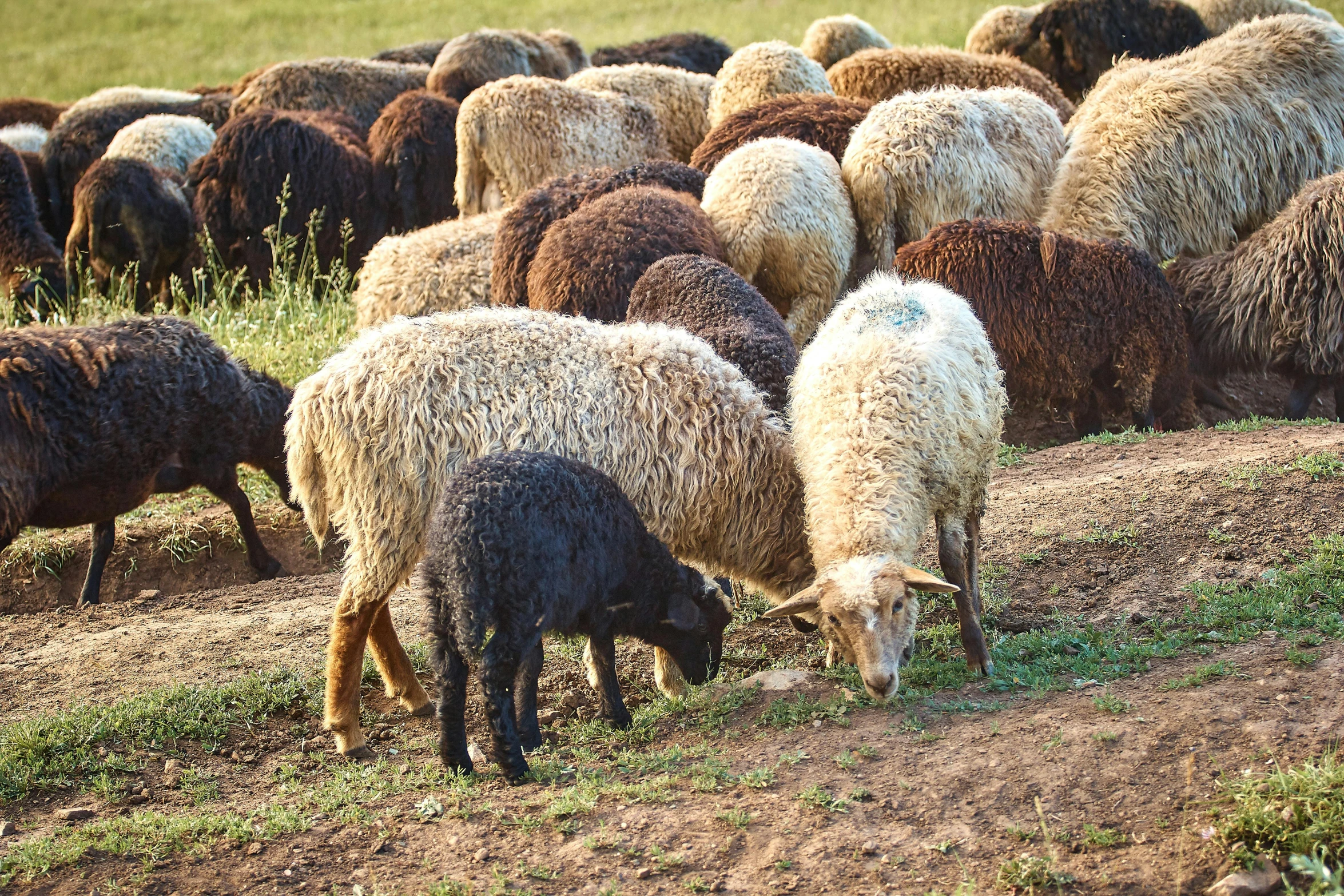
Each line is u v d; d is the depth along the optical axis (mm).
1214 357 11234
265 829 5531
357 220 15695
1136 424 10805
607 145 14477
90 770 6344
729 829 5160
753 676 6750
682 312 8688
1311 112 12344
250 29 39875
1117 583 7238
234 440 9016
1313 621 6230
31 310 14078
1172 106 11992
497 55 19031
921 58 15117
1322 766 4906
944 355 6535
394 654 6883
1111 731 5422
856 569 5789
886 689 5648
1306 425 9578
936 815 5102
